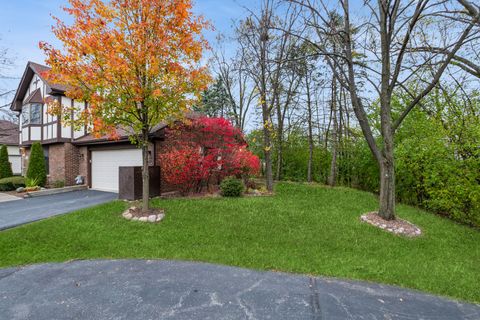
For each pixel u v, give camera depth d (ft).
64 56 20.94
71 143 45.55
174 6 21.59
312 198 32.91
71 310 10.89
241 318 10.36
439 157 29.19
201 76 23.47
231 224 22.58
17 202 33.17
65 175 44.88
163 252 17.51
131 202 28.60
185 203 27.94
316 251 17.85
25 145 52.75
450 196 27.71
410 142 33.58
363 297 12.25
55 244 18.70
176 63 22.27
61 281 13.55
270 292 12.47
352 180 48.60
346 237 20.33
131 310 10.89
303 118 52.26
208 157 31.71
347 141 47.91
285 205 28.53
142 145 24.98
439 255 18.15
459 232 23.65
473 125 26.37
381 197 24.47
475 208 26.32
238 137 37.88
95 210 25.85
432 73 27.76
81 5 20.97
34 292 12.41
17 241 18.90
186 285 13.09
